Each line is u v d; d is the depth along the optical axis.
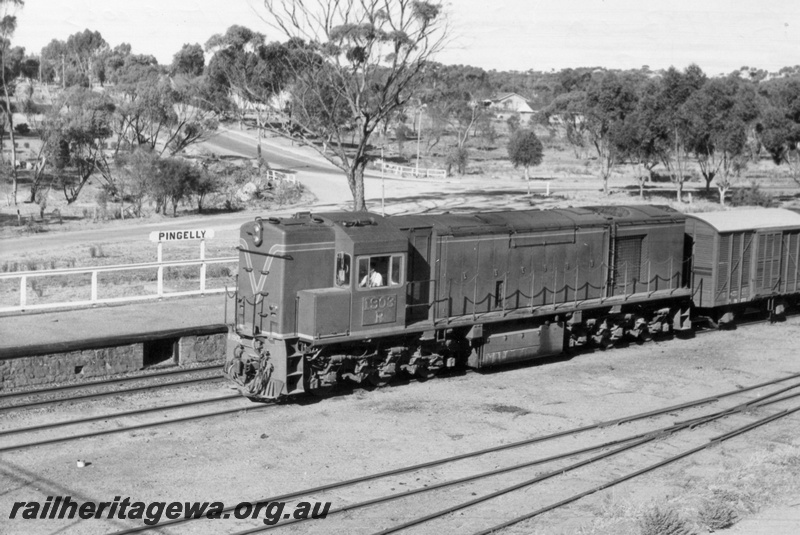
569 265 25.59
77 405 19.64
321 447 17.53
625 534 13.28
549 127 143.50
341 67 46.03
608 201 67.31
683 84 70.88
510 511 14.57
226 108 70.94
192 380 21.62
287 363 19.77
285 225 20.12
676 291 28.42
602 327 26.62
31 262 38.50
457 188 76.81
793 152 77.69
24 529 13.32
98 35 157.88
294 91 55.34
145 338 22.47
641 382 23.55
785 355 27.28
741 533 13.88
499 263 23.81
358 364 20.94
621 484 16.02
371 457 17.06
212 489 15.15
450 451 17.58
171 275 36.44
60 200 65.25
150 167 58.75
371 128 45.31
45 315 26.91
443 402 20.97
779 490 15.76
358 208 45.69
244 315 20.73
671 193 76.69
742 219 30.34
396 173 88.94
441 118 121.00
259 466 16.36
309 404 20.34
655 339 28.95
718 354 27.11
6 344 22.62
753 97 79.25
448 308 22.70
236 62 63.91
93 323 25.81
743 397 22.39
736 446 18.59
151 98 70.25
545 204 64.06
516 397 21.70
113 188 65.12
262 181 72.25
